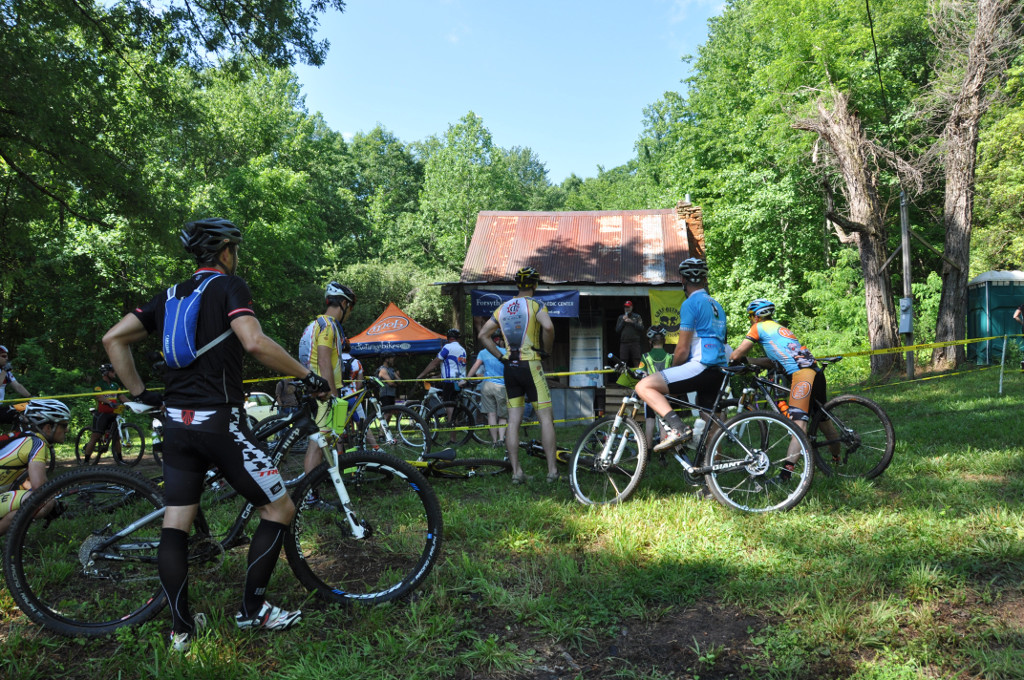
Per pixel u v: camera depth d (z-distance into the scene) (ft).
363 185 170.40
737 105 90.33
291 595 10.92
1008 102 60.90
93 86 37.17
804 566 11.55
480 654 8.98
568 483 18.61
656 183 145.89
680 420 15.38
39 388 57.98
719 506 15.23
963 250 53.26
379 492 12.82
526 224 60.95
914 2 63.05
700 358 16.08
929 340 64.54
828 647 8.86
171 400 9.11
